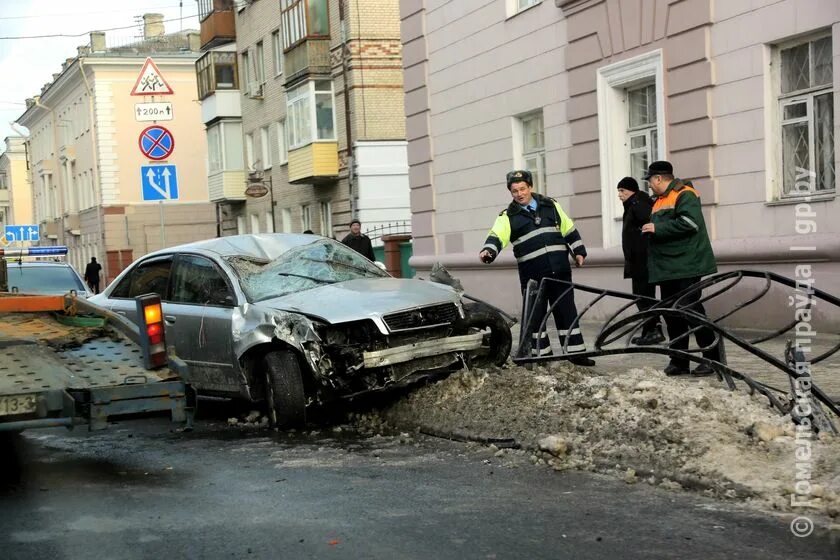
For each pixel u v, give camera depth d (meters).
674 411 7.11
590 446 6.92
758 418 6.83
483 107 19.92
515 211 10.52
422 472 6.75
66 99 64.31
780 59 13.28
